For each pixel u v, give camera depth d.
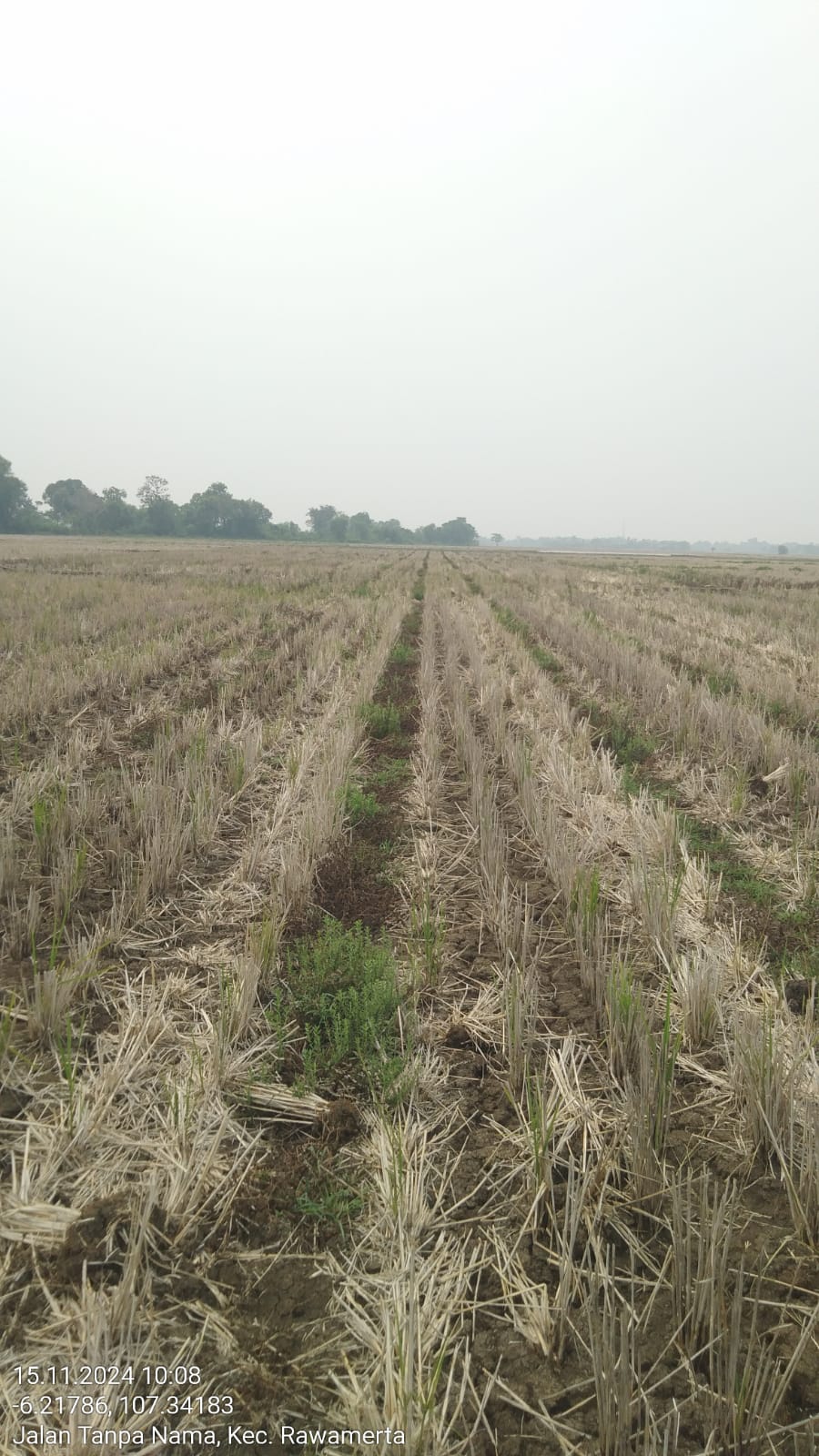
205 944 4.59
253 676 11.91
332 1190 2.88
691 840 6.41
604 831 6.35
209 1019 3.72
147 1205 2.67
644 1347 2.33
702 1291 2.31
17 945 4.32
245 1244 2.66
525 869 5.86
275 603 20.98
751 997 4.09
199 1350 2.29
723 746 8.55
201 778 6.98
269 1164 3.01
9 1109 3.19
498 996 4.10
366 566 43.09
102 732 8.66
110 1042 3.60
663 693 10.98
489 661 14.33
